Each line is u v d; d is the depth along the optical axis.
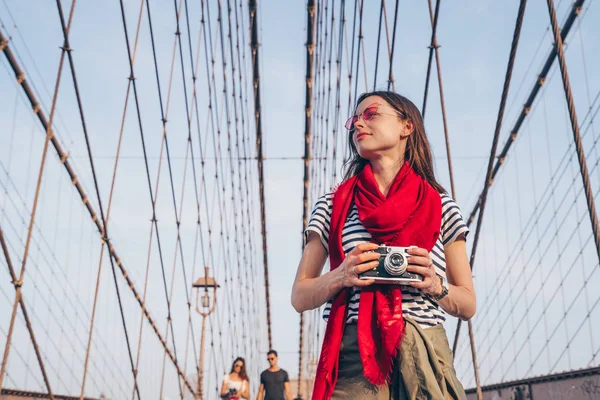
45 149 4.88
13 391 7.55
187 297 11.13
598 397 5.13
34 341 4.84
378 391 1.13
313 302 1.25
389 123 1.34
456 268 1.29
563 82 1.81
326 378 1.16
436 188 1.35
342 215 1.30
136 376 7.76
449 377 1.16
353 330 1.19
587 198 1.73
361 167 1.48
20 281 4.54
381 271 1.16
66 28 5.06
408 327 1.16
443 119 4.29
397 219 1.21
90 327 6.59
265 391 7.43
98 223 8.79
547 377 6.17
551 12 1.84
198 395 14.89
